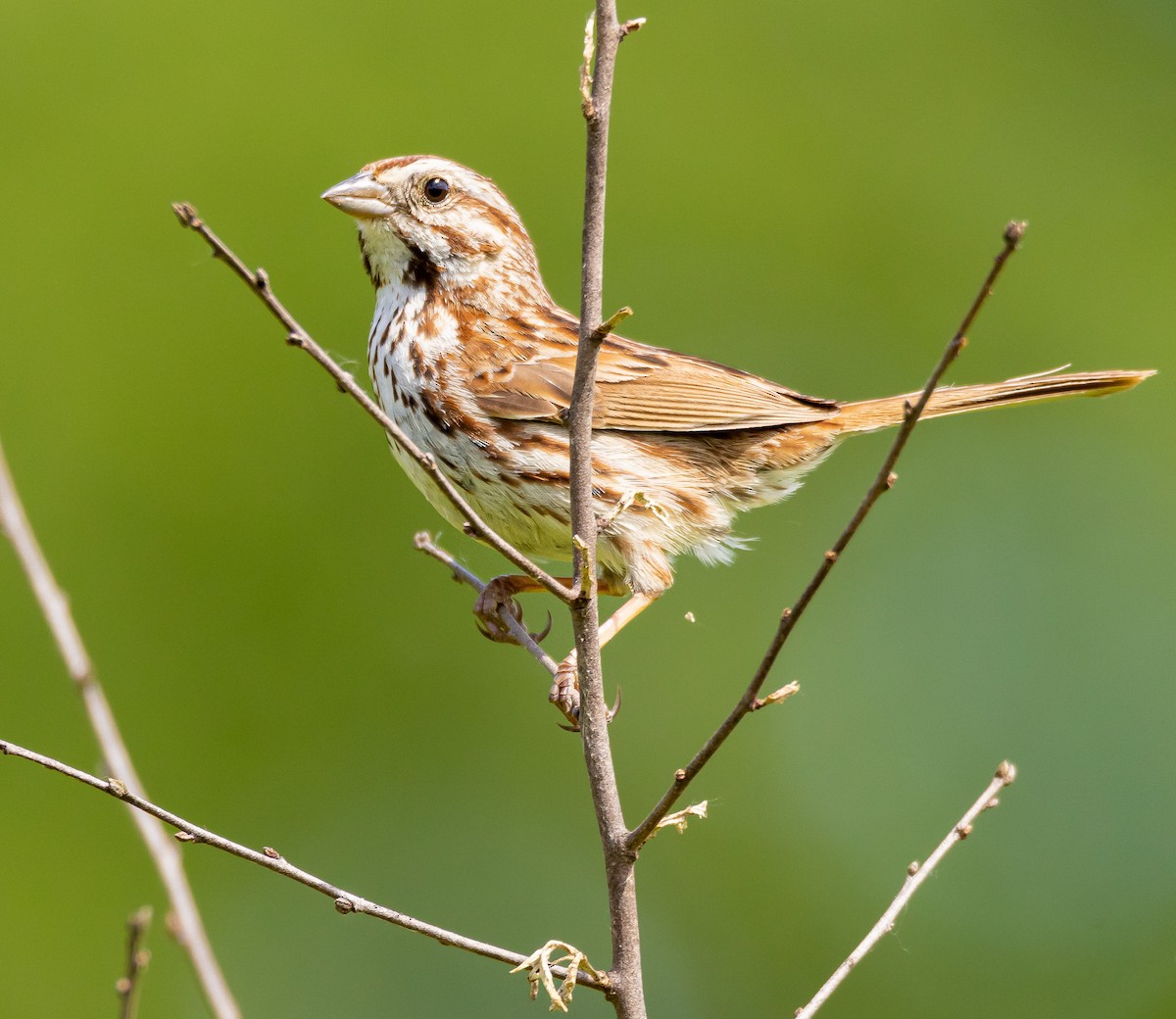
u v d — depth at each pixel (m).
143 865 12.45
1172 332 14.86
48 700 12.56
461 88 14.31
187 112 13.78
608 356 8.55
